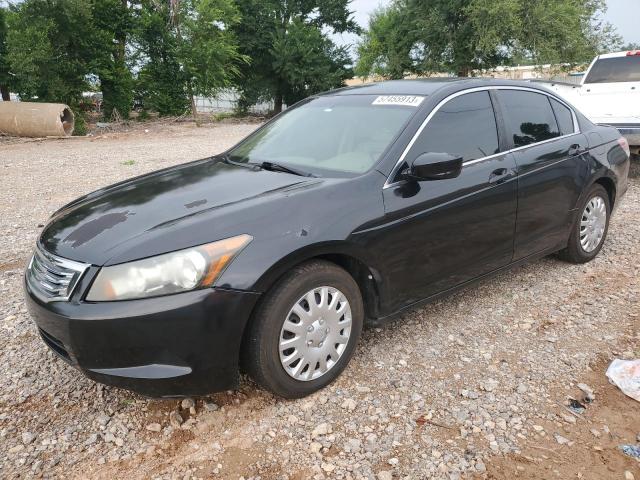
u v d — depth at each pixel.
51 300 2.64
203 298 2.53
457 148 3.62
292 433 2.75
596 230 4.90
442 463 2.54
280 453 2.61
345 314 3.08
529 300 4.22
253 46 31.53
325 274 2.91
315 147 3.69
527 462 2.54
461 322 3.88
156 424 2.81
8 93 25.53
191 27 25.80
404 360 3.39
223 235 2.64
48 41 21.14
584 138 4.70
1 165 11.91
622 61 9.26
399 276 3.28
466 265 3.69
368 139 3.49
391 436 2.72
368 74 40.69
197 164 4.05
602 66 9.47
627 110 8.32
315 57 31.69
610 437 2.70
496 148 3.88
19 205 7.88
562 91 9.29
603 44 28.78
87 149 14.95
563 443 2.66
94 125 24.58
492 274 3.96
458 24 29.44
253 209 2.81
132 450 2.64
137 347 2.51
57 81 21.42
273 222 2.77
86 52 23.14
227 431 2.76
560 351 3.49
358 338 3.20
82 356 2.57
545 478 2.44
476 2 27.00
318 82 32.09
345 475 2.47
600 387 3.11
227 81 27.61
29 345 3.63
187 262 2.54
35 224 6.75
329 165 3.44
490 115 3.94
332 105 4.05
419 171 3.15
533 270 4.82
